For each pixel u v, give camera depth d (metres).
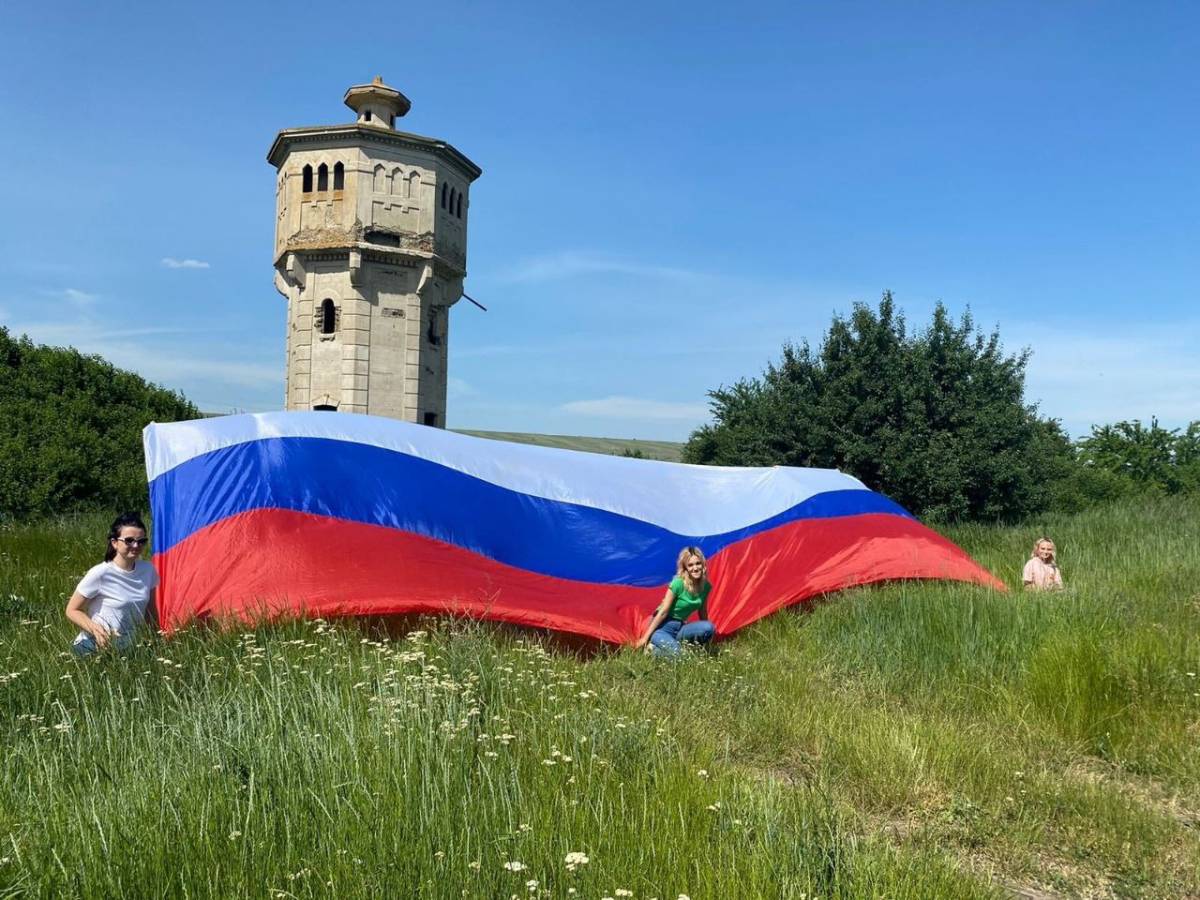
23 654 6.66
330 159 31.44
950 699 6.98
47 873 3.25
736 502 11.84
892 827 4.66
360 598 7.75
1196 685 6.73
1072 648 6.98
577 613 8.55
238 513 8.46
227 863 3.37
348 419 10.12
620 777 4.35
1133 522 17.38
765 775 5.20
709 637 8.59
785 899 3.30
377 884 3.24
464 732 4.59
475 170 34.94
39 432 18.09
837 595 10.26
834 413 20.05
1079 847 4.54
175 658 6.46
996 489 19.48
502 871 3.39
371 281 31.72
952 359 20.05
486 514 9.73
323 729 4.61
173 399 21.66
